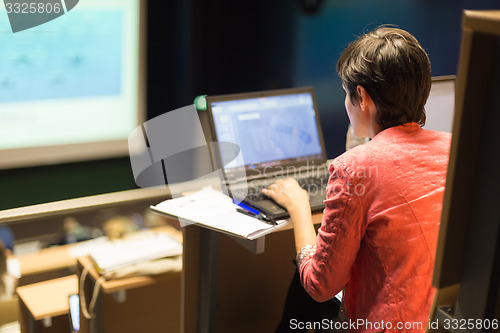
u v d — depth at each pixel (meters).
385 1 3.21
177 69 5.15
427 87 1.10
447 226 0.62
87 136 4.96
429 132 1.12
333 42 3.77
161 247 1.86
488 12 0.57
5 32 4.41
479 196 0.62
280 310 2.04
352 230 1.04
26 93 4.62
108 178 5.11
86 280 1.79
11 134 4.64
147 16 4.97
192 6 4.94
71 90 4.80
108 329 1.78
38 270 2.05
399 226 1.01
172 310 1.88
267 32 4.49
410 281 1.02
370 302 1.08
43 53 4.61
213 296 1.76
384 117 1.10
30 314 1.80
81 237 2.20
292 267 2.01
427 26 2.94
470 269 0.64
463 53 0.58
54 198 4.93
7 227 2.14
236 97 1.78
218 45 4.98
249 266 1.91
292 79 4.29
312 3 3.90
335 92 3.80
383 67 1.06
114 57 4.90
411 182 1.02
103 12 4.74
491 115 0.59
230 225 1.40
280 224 1.40
